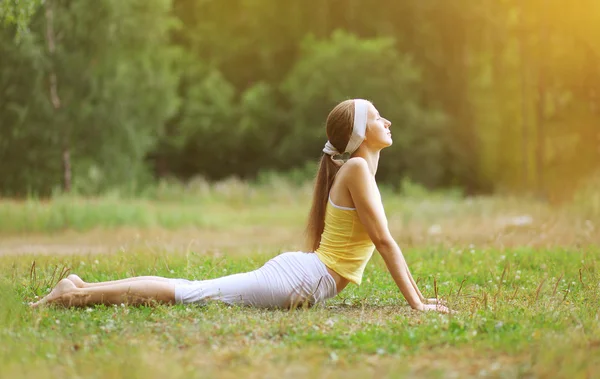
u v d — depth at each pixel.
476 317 6.43
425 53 52.84
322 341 5.66
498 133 56.81
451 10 52.06
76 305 6.99
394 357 5.23
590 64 42.16
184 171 54.03
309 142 48.66
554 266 9.96
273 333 5.93
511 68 55.31
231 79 55.47
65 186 32.25
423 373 4.80
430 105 52.50
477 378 4.70
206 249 13.73
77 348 5.49
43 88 31.94
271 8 54.50
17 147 31.98
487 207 26.80
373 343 5.52
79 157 33.41
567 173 42.94
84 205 22.73
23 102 31.50
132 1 33.34
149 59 36.09
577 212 19.61
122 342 5.52
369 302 7.63
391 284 8.73
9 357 5.13
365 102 7.46
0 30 29.47
